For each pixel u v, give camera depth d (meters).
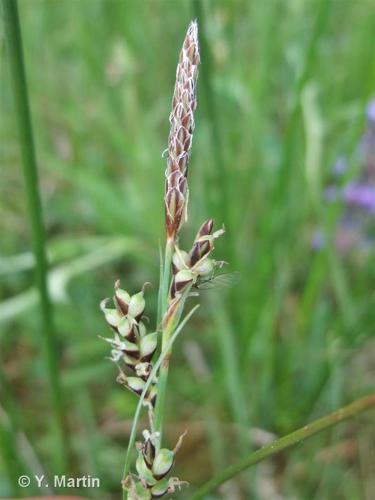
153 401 0.05
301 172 0.16
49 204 0.18
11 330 0.16
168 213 0.05
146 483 0.05
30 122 0.09
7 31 0.08
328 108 0.18
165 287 0.05
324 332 0.14
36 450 0.13
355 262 0.17
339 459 0.13
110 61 0.20
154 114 0.20
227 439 0.14
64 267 0.15
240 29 0.20
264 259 0.14
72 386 0.14
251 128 0.17
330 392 0.14
